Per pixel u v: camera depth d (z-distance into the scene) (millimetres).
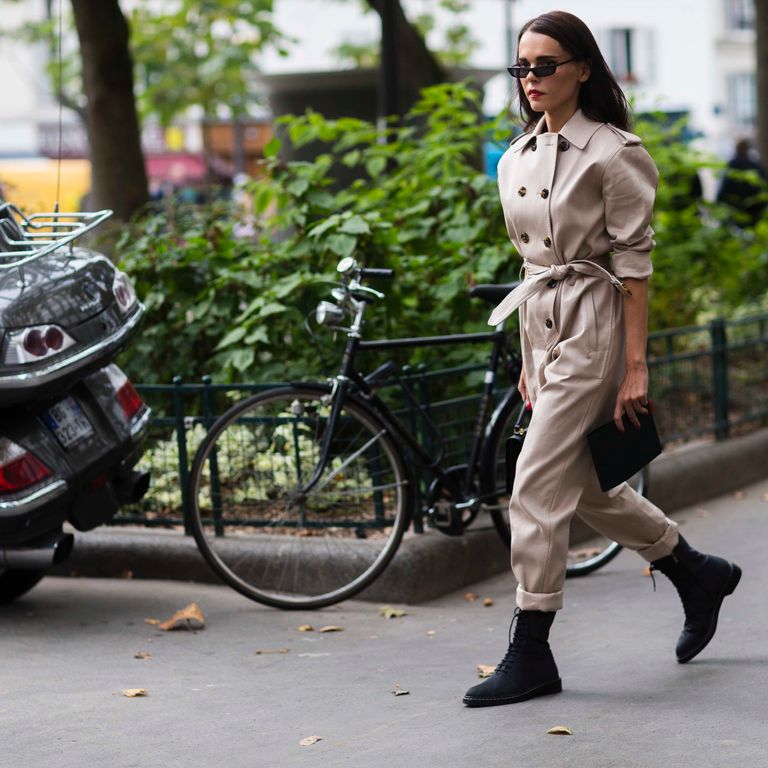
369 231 9305
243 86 32469
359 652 6664
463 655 6547
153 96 32156
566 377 5543
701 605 6043
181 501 8516
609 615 7199
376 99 14594
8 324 6586
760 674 5820
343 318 7445
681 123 14562
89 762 5055
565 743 5012
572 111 5598
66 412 6969
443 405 7973
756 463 11039
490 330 9141
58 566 8430
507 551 8375
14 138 50469
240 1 26953
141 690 5938
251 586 7586
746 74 50781
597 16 49625
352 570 7547
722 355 10992
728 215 14719
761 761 4727
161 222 10039
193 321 9656
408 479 7531
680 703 5457
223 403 9586
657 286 12992
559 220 5539
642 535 5973
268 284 9461
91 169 13125
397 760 4941
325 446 7504
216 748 5191
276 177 9719
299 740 5266
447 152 10359
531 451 5562
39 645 6840
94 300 7012
